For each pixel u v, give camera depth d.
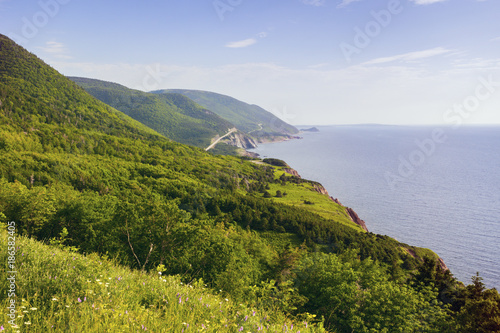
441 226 173.62
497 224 175.50
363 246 91.81
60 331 3.58
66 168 127.69
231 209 116.75
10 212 32.50
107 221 31.09
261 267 41.94
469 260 129.25
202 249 28.28
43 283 4.93
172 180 144.88
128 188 130.25
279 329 6.04
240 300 9.72
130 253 27.30
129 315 4.31
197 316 5.17
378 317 28.44
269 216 111.00
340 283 30.42
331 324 27.58
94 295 4.86
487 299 32.38
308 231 100.94
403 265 87.50
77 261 6.61
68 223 35.19
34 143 157.38
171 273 25.38
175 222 27.83
